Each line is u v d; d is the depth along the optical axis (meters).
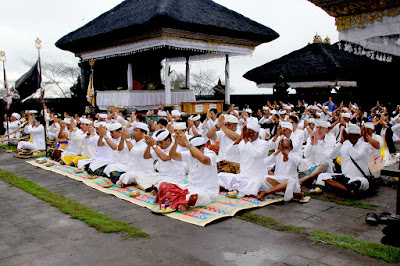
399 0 3.66
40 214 5.66
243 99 29.36
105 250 4.31
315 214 5.61
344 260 4.00
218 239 4.63
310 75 25.89
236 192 6.50
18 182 7.67
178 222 5.26
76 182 7.78
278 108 18.03
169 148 6.36
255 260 4.02
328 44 28.80
